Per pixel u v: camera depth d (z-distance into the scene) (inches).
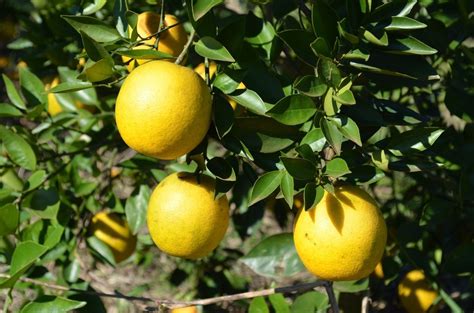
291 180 41.1
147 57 41.1
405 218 56.0
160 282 73.9
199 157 41.9
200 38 42.3
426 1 48.3
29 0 64.6
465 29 48.6
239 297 46.9
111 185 56.8
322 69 41.2
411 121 44.4
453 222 49.4
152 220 42.6
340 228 40.1
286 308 50.5
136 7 56.5
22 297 67.5
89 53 41.3
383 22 42.5
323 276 40.8
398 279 57.7
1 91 80.8
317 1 42.2
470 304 56.4
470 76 49.9
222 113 41.5
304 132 42.8
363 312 49.8
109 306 73.5
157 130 39.4
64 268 52.7
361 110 43.0
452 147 50.3
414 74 43.2
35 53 60.2
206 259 64.1
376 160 41.6
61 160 57.3
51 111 58.1
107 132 55.8
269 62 45.8
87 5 48.1
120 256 56.0
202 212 41.9
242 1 59.5
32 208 48.9
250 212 55.2
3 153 54.2
